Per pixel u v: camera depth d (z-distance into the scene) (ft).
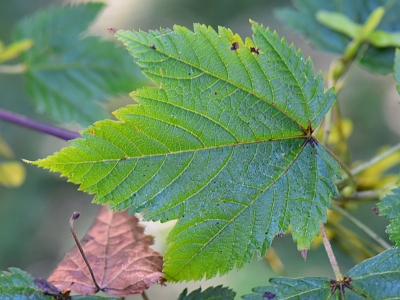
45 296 0.85
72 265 0.89
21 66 1.19
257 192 0.86
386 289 0.84
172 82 0.84
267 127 0.86
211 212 0.85
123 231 0.91
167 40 0.83
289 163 0.86
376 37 1.11
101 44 1.18
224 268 0.86
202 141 0.85
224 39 0.84
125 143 0.83
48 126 1.04
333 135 1.11
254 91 0.85
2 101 2.72
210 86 0.84
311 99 0.86
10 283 0.85
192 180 0.85
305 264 2.11
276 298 0.85
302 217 0.85
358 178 1.05
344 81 1.10
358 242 1.03
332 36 1.16
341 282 0.85
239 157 0.86
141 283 0.86
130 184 0.84
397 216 0.84
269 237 0.85
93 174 0.83
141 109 0.83
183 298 0.86
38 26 1.19
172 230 0.85
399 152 1.07
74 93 1.18
